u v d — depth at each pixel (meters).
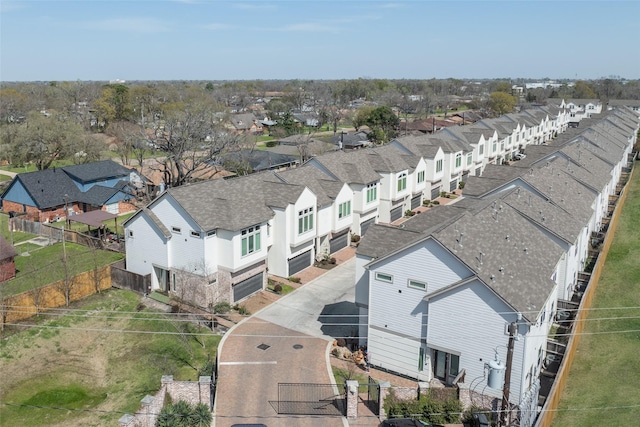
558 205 43.84
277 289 43.00
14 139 86.81
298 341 35.56
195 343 35.66
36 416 29.11
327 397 29.48
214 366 32.22
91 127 134.62
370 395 28.92
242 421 27.31
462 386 27.55
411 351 31.08
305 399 29.22
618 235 58.22
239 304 40.97
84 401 30.47
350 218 53.47
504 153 96.19
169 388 27.86
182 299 39.75
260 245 42.38
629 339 35.75
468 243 30.22
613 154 72.25
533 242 34.56
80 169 70.19
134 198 68.81
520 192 42.81
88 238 53.69
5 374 32.72
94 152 87.56
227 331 36.97
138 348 35.34
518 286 28.52
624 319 38.59
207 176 79.88
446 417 26.80
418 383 28.39
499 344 27.72
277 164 84.25
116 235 55.41
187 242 40.09
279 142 113.81
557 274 36.81
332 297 42.53
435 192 73.38
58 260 49.25
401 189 62.50
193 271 40.12
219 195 42.41
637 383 30.84
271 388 30.22
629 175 84.31
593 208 49.94
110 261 48.88
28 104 145.62
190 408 27.22
